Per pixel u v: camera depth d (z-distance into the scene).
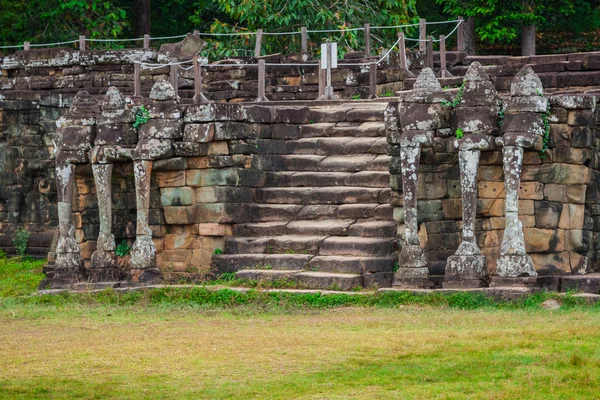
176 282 25.36
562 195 23.45
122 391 15.73
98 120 26.17
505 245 22.70
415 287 23.05
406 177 23.38
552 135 23.34
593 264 24.25
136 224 26.25
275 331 19.83
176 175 25.97
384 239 24.53
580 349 17.30
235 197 25.94
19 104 33.50
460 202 23.78
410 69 34.22
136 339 19.41
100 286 25.19
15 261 32.41
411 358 17.25
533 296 21.94
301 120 28.09
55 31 45.50
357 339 18.75
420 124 23.42
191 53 36.31
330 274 23.92
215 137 25.67
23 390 15.83
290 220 26.14
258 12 42.31
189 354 17.97
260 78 31.19
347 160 26.95
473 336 18.59
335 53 32.19
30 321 21.75
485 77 23.23
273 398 15.22
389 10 43.88
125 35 49.59
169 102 25.92
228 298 23.42
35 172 33.53
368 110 28.30
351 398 15.11
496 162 23.38
